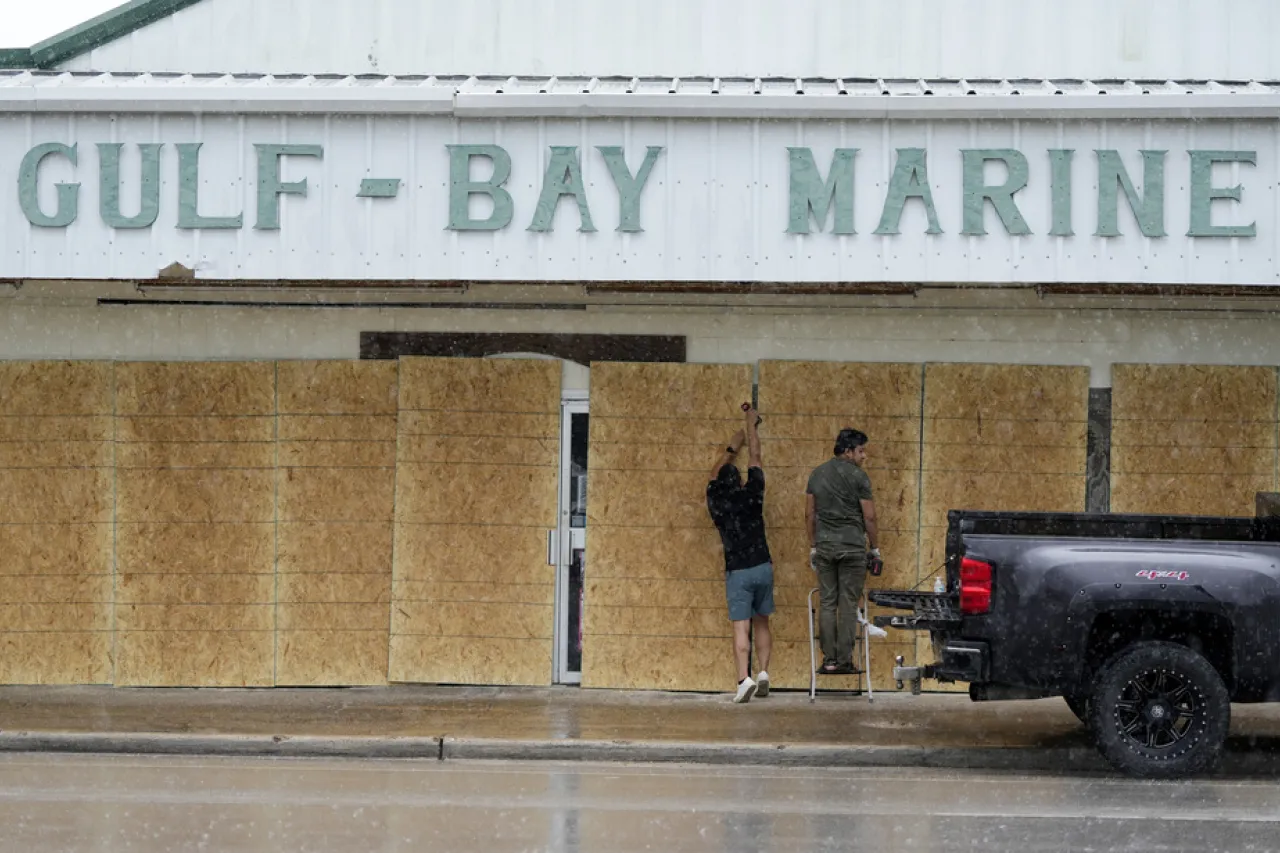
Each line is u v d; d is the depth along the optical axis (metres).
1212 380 19.50
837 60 20.08
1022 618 14.58
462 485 19.56
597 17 20.17
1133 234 17.42
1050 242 17.45
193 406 19.62
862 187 17.55
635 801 13.41
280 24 20.14
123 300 19.70
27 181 17.64
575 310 19.61
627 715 17.56
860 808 13.17
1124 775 14.89
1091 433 19.55
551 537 19.56
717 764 15.62
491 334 19.67
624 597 19.42
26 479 19.59
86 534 19.56
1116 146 17.44
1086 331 19.55
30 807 12.94
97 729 16.44
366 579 19.56
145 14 20.05
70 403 19.62
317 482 19.56
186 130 17.67
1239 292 18.89
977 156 17.45
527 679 19.48
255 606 19.53
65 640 19.53
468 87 18.53
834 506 18.61
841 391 19.55
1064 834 12.08
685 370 19.55
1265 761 15.36
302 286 19.53
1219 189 17.39
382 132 17.64
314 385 19.62
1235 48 19.95
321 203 17.64
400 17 20.19
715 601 19.42
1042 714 17.84
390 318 19.69
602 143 17.58
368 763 15.49
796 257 17.53
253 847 11.38
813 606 19.39
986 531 16.09
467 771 15.03
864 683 19.27
